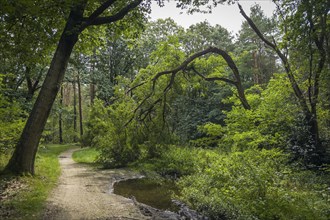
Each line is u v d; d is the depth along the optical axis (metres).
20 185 9.12
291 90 15.80
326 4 11.57
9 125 13.25
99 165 19.70
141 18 13.78
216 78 18.62
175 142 20.64
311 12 12.16
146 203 9.56
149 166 17.34
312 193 9.08
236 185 9.24
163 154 18.38
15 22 11.15
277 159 12.22
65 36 11.52
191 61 18.62
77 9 11.50
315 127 14.48
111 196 9.80
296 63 15.19
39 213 6.70
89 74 31.77
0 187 8.36
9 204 6.89
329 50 13.00
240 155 12.52
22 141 10.81
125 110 19.22
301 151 13.69
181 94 20.78
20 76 22.61
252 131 14.05
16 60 13.38
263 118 14.93
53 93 11.26
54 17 11.80
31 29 11.65
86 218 6.70
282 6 14.03
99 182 12.91
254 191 8.41
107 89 32.31
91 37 15.00
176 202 9.69
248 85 35.06
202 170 13.98
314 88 14.41
